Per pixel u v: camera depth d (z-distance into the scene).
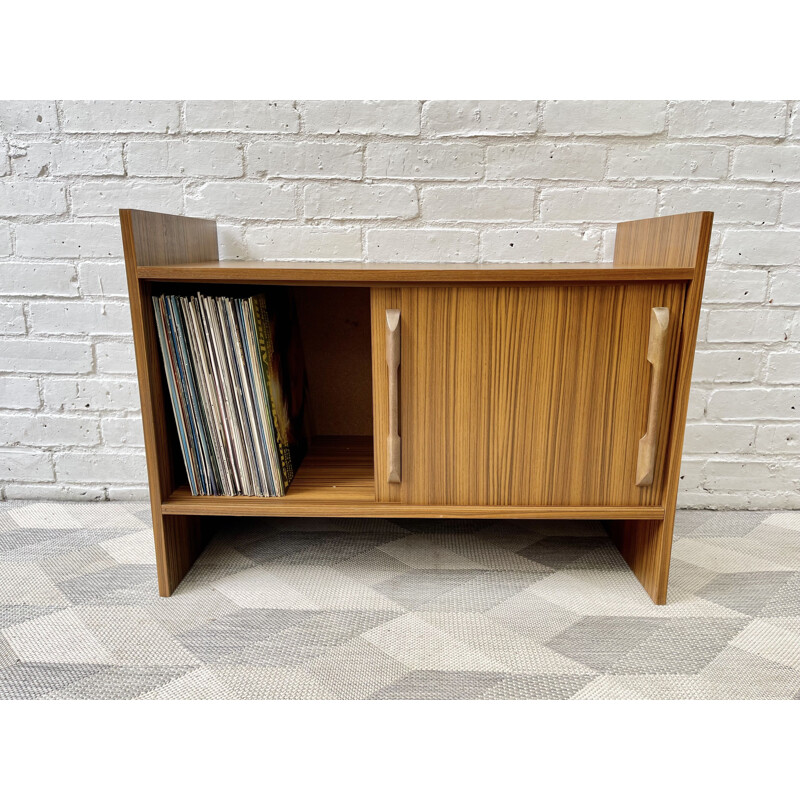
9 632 0.96
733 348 1.35
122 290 1.36
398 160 1.30
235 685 0.85
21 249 1.35
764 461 1.40
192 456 1.07
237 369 1.04
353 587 1.10
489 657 0.91
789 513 1.40
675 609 1.03
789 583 1.11
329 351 1.43
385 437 1.03
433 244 1.33
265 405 1.05
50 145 1.30
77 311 1.37
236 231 1.34
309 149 1.30
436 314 0.97
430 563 1.19
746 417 1.38
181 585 1.10
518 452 1.02
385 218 1.33
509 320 0.97
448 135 1.29
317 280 0.96
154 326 1.02
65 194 1.32
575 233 1.32
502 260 1.34
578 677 0.87
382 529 1.33
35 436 1.44
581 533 1.32
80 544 1.25
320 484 1.15
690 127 1.27
